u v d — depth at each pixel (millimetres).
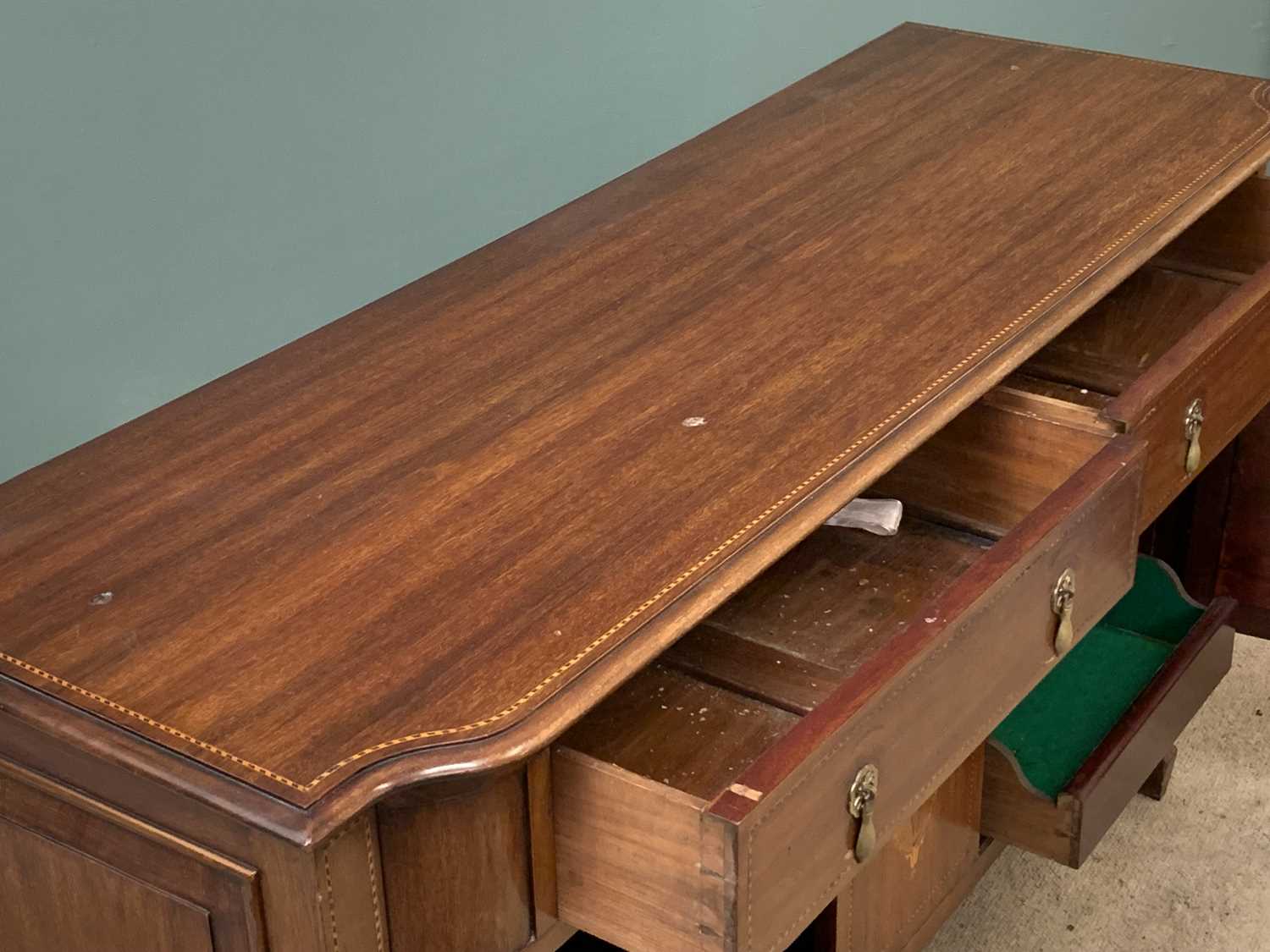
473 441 1686
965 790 1974
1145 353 2271
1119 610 2480
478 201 2934
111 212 2451
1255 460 2654
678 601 1443
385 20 2662
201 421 1742
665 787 1345
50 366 2475
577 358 1829
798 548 1955
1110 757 2027
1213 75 2488
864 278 1964
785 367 1788
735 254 2039
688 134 3230
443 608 1442
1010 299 1904
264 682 1362
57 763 1403
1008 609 1620
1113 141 2285
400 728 1308
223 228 2596
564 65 2953
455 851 1375
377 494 1605
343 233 2758
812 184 2207
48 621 1446
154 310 2562
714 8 3135
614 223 2137
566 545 1519
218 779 1268
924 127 2359
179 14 2418
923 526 1987
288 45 2557
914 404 1711
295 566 1506
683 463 1633
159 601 1468
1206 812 2490
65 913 1508
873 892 1850
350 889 1324
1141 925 2281
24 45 2279
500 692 1343
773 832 1341
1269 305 2123
